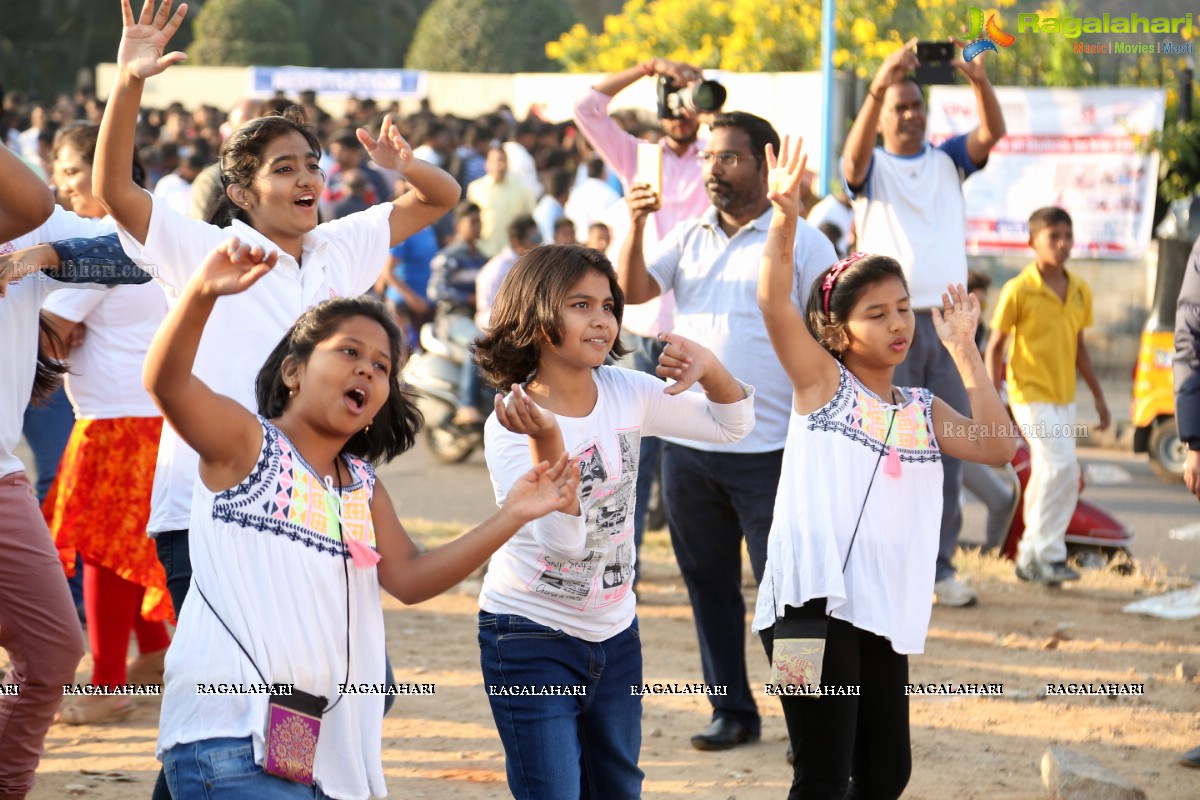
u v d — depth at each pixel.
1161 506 11.86
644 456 7.96
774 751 6.19
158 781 4.04
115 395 6.22
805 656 4.54
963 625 8.20
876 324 4.71
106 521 6.23
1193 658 7.62
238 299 4.79
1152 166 15.96
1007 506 9.65
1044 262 8.89
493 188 17.69
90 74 41.88
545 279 4.27
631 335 8.33
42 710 4.86
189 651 3.62
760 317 6.14
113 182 4.67
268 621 3.62
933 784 5.76
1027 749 6.23
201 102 30.03
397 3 46.03
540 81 24.28
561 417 4.32
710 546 6.23
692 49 21.55
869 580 4.61
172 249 4.76
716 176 6.27
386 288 16.25
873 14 19.84
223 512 3.65
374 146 5.48
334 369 3.75
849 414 4.71
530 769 4.25
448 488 12.57
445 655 7.54
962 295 4.93
